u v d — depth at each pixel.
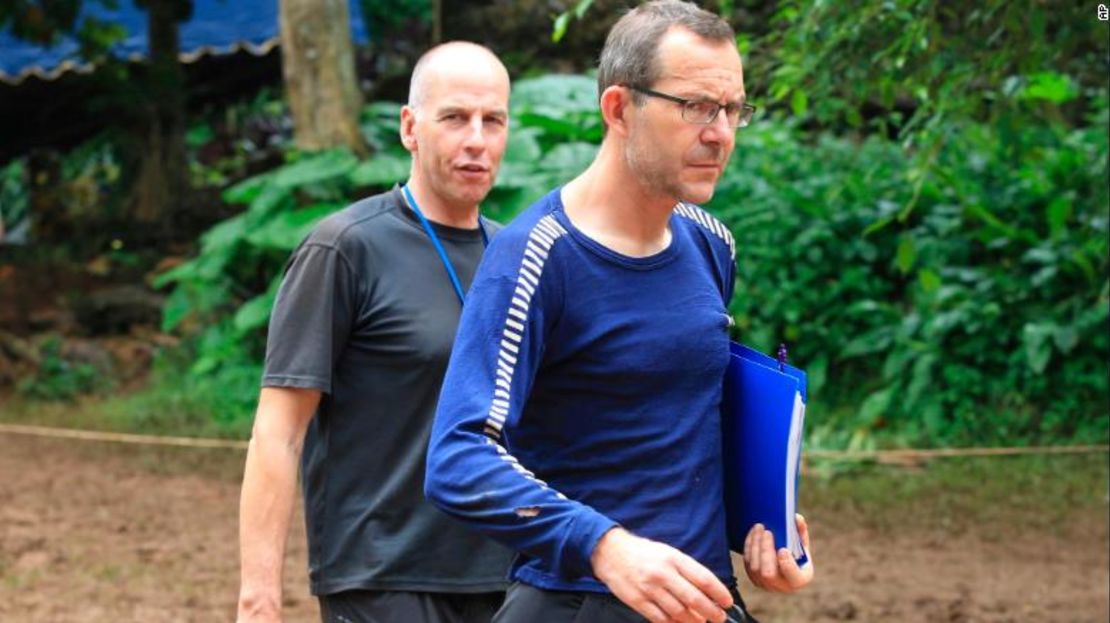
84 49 21.36
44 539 11.21
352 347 4.85
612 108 3.59
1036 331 13.67
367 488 4.82
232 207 22.36
